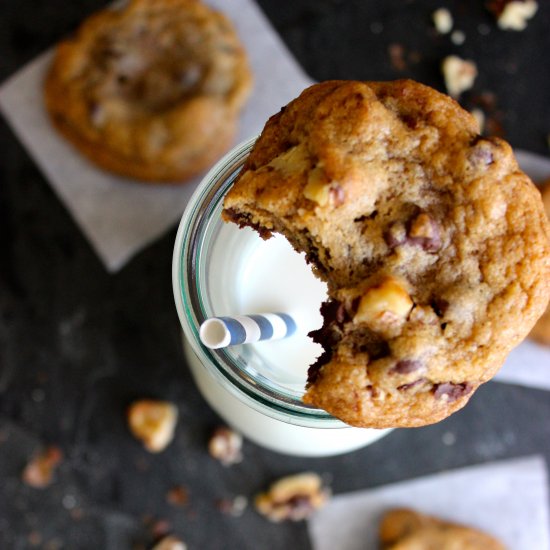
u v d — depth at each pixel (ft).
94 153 2.01
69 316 2.04
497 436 2.05
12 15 2.04
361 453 2.05
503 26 2.05
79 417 2.04
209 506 2.04
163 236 2.04
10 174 2.03
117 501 2.03
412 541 2.00
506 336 1.46
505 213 1.47
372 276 1.46
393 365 1.46
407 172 1.46
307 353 1.61
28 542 2.03
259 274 1.63
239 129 2.03
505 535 2.04
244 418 1.72
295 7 2.05
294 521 2.04
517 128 2.05
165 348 2.04
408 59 2.06
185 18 2.02
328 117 1.46
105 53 2.00
